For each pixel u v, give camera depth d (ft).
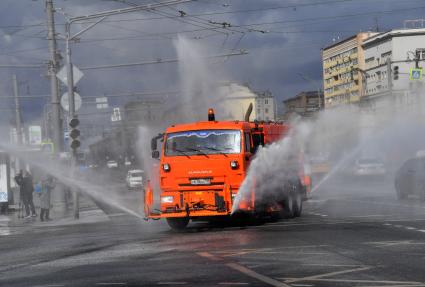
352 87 430.61
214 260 41.52
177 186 65.10
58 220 95.55
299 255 42.50
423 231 53.98
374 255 41.42
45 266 43.06
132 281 34.99
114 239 59.41
